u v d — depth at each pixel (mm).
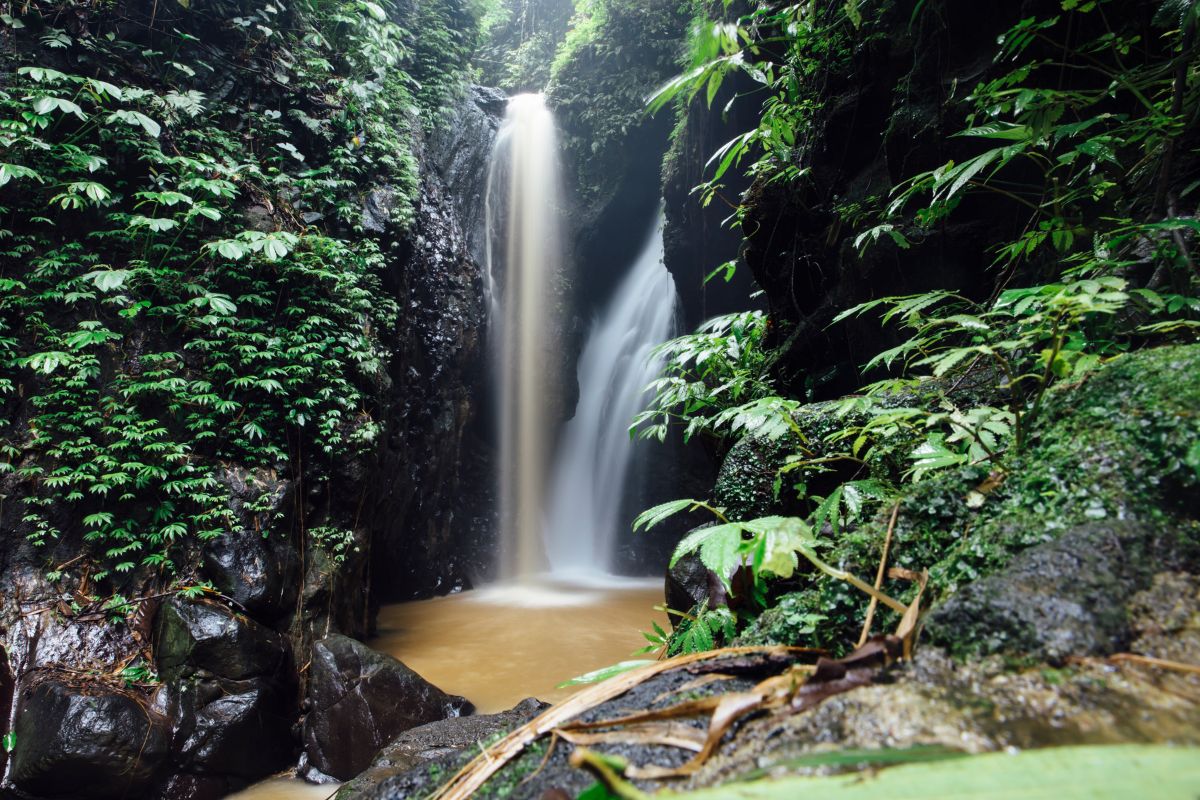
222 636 4422
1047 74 2805
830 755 671
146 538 4812
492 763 1008
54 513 4648
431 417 8859
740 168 8438
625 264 13047
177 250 5438
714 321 4363
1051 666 790
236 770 4211
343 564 5855
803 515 2395
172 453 4941
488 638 7109
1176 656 762
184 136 5820
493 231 10727
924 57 3467
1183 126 1799
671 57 11109
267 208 6148
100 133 5234
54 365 4578
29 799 3742
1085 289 1200
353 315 6340
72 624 4426
